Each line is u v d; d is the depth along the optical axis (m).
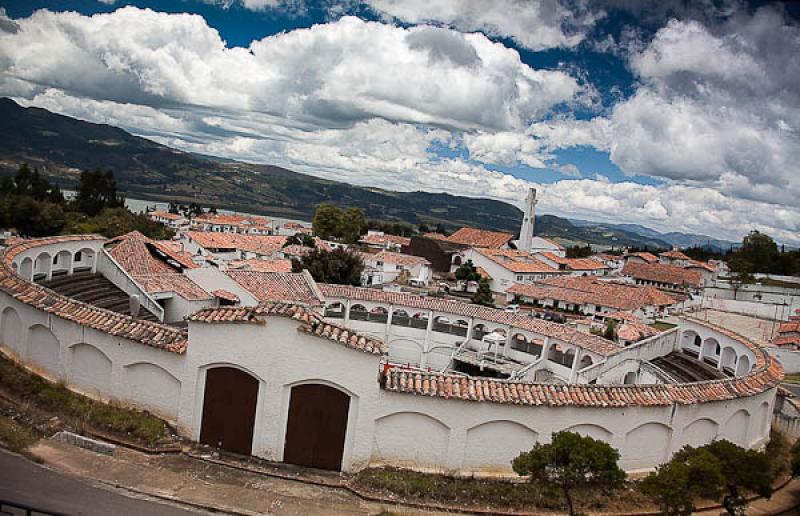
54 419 20.59
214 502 17.41
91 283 41.84
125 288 41.53
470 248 110.25
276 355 20.72
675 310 90.25
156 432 20.83
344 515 17.91
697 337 51.69
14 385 22.34
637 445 23.61
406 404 20.97
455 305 50.94
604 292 87.06
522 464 17.39
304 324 20.53
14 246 35.44
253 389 21.11
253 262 70.69
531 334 46.59
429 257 119.19
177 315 41.66
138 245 49.31
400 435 21.27
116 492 16.80
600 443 17.39
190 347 21.30
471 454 21.59
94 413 21.25
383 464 21.36
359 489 19.66
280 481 19.66
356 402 20.80
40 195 123.00
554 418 21.88
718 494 17.52
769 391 29.14
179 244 90.81
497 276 104.50
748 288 108.31
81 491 16.33
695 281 116.38
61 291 37.91
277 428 20.88
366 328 51.16
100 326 22.50
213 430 21.39
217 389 21.33
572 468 16.91
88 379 23.05
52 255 39.59
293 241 115.06
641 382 42.88
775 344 62.00
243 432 21.19
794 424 34.06
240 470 19.94
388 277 100.56
